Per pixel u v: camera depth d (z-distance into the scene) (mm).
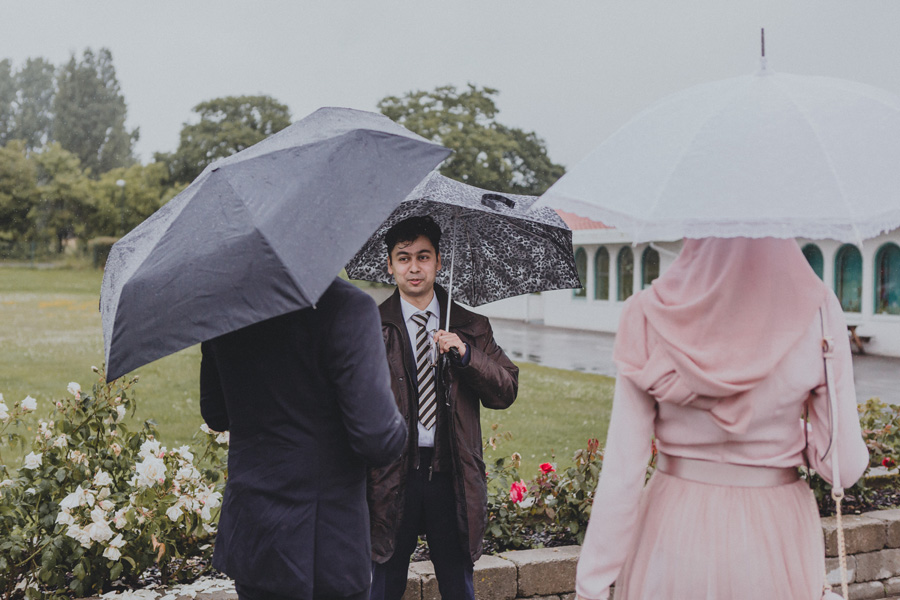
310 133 2312
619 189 1916
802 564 1979
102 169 93500
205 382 2523
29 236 74500
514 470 4543
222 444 3996
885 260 20734
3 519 3473
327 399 2186
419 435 3049
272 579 2168
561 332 27844
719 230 1758
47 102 106125
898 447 5285
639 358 2016
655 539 2035
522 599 3922
